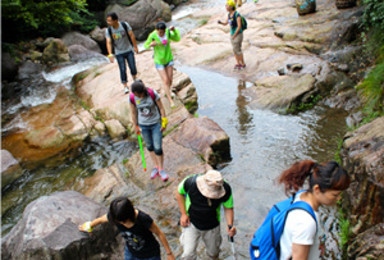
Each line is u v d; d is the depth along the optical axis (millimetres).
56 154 6320
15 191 5477
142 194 4773
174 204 4492
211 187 2678
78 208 3551
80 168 5875
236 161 5398
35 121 7520
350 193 3641
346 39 8070
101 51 13414
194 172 4969
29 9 10938
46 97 8672
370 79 6172
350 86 6848
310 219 1917
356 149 3826
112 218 2602
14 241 3395
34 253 3100
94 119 7156
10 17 10586
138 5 14445
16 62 10328
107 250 3443
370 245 2934
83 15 14922
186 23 14180
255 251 2221
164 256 3750
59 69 10445
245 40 10305
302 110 6656
